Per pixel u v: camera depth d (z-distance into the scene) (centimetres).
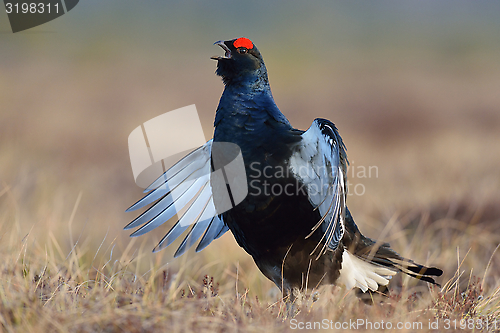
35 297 664
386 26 16150
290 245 873
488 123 3459
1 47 7581
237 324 676
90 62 7656
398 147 2788
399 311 781
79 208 1661
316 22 17712
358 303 869
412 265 952
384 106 4119
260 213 857
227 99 901
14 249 860
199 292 805
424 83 5753
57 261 925
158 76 6394
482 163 2188
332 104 4431
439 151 2548
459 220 1435
